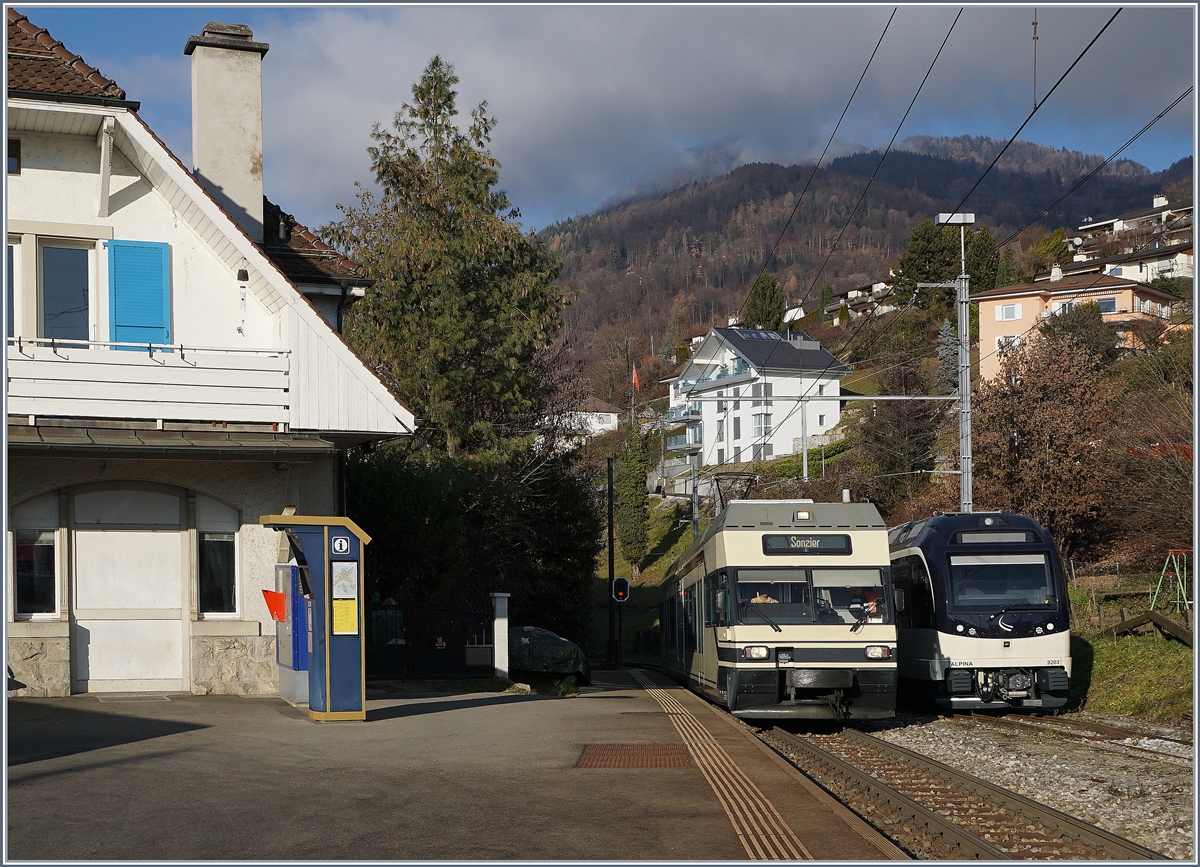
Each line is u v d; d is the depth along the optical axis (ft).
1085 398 126.11
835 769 44.78
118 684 54.03
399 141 108.27
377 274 103.91
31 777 31.73
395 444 103.35
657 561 251.60
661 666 112.57
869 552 58.34
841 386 282.77
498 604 74.13
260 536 56.29
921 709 75.46
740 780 34.35
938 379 210.59
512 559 110.01
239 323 57.21
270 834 26.20
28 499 52.95
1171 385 119.34
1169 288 268.82
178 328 56.29
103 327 55.31
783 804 30.68
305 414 56.39
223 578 56.18
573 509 126.93
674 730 47.14
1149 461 109.19
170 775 32.58
